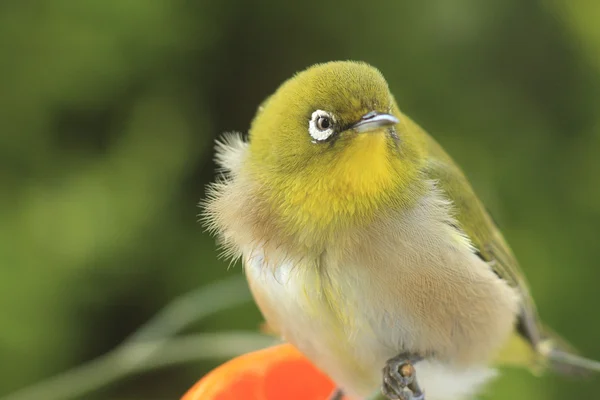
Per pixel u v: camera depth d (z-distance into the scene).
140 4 0.96
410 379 0.86
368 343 0.86
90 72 0.96
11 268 0.95
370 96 0.84
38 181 0.96
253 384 0.88
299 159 0.85
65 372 0.96
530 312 0.89
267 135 0.85
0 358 0.95
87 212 0.96
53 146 0.96
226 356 0.94
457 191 0.87
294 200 0.85
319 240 0.85
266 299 0.86
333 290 0.85
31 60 0.96
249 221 0.85
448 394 0.88
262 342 0.93
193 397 0.87
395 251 0.85
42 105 0.96
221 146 0.87
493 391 0.96
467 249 0.86
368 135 0.84
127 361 0.93
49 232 0.95
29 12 0.96
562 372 0.90
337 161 0.84
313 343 0.86
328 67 0.85
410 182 0.85
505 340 0.88
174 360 0.94
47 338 0.96
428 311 0.85
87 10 0.96
